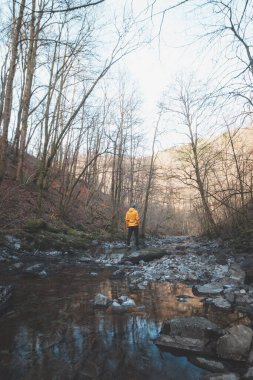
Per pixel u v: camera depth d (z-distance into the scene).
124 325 4.94
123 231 23.36
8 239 11.38
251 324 4.98
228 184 13.95
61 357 3.88
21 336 4.48
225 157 13.29
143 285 7.73
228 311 5.66
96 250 14.02
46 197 18.81
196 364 3.72
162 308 5.84
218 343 3.97
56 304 5.98
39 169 19.30
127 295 6.79
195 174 18.17
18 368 3.61
